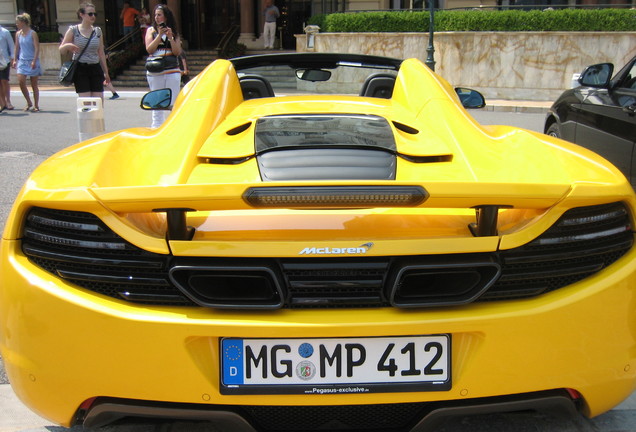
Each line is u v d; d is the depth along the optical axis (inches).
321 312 71.1
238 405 72.9
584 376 74.3
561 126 238.5
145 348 70.6
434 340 72.0
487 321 70.8
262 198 65.8
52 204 73.5
